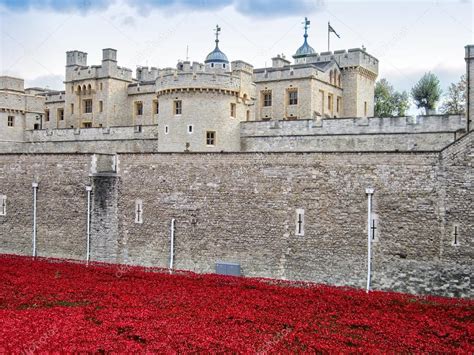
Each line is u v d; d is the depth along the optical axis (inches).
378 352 801.6
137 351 796.0
